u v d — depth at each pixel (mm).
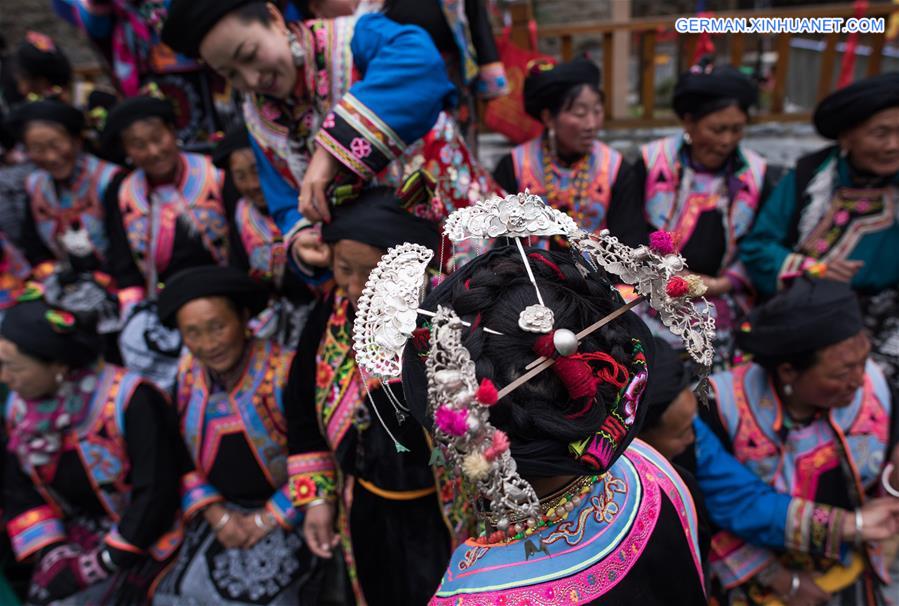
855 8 3623
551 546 858
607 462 783
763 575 1751
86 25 3227
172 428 2094
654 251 821
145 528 1997
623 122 4020
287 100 1546
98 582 2096
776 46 3852
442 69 1388
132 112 2555
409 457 1506
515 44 3699
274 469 2002
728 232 2412
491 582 841
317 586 2021
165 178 2715
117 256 2750
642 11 6227
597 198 2385
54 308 1942
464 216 891
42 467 2076
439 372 750
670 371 1465
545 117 2414
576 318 825
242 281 1891
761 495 1687
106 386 2039
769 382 1761
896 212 2195
